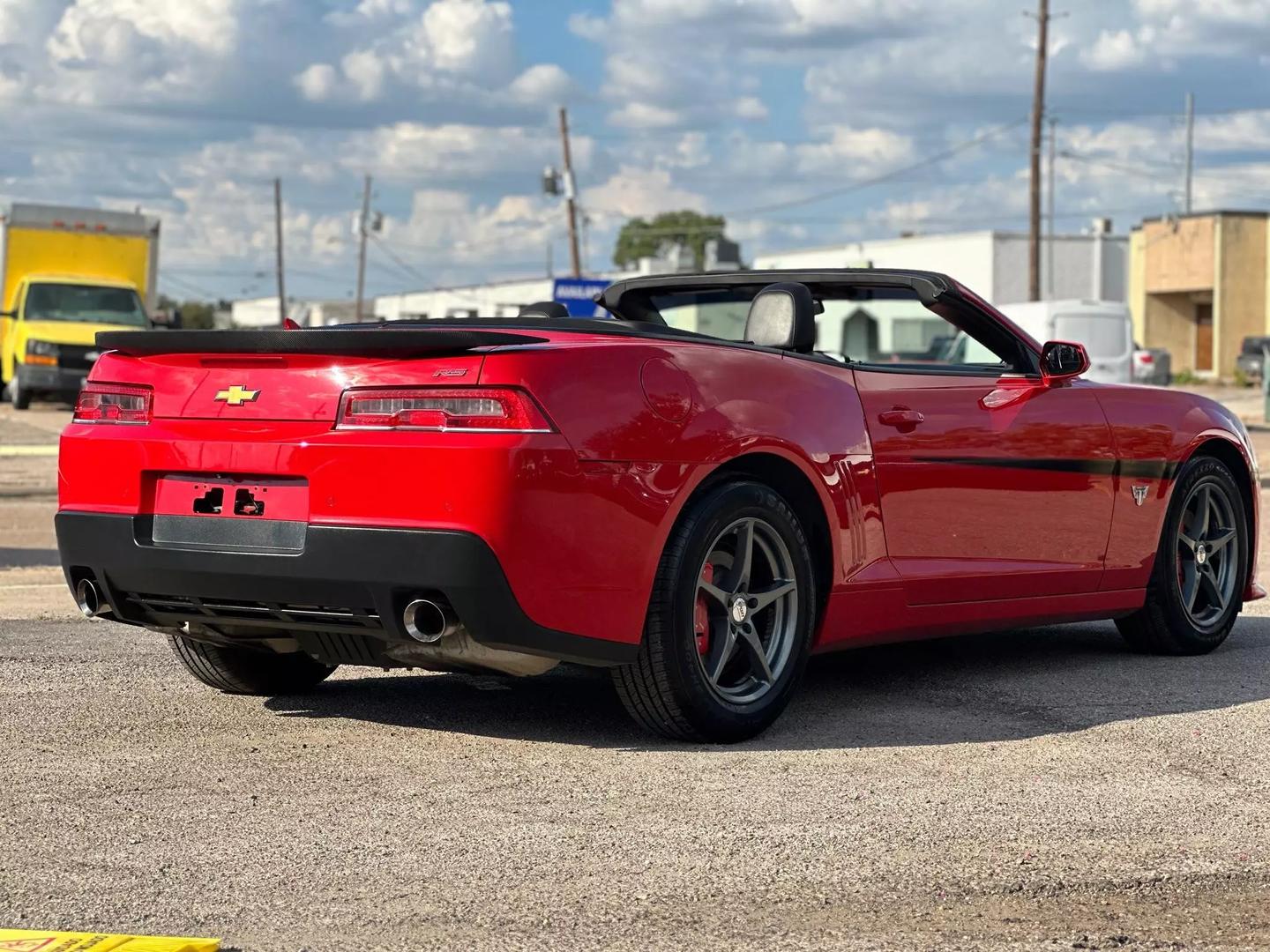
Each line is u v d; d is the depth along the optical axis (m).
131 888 3.07
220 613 4.24
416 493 3.84
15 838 3.39
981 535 5.04
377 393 3.93
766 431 4.35
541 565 3.85
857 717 4.69
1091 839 3.44
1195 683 5.28
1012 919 2.94
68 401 25.70
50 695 4.90
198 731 4.43
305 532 3.97
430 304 90.88
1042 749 4.28
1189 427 5.78
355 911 2.95
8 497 13.30
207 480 4.16
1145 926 2.92
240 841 3.38
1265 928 2.92
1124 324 24.23
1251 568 6.12
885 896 3.06
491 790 3.80
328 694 4.98
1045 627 6.56
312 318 106.25
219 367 4.19
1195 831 3.51
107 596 4.38
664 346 4.20
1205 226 51.22
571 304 28.91
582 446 3.90
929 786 3.87
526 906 2.97
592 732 4.46
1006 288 55.41
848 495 4.60
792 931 2.86
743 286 5.46
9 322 25.73
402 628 3.92
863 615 4.70
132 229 26.31
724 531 4.23
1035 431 5.19
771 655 4.45
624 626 4.04
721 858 3.28
